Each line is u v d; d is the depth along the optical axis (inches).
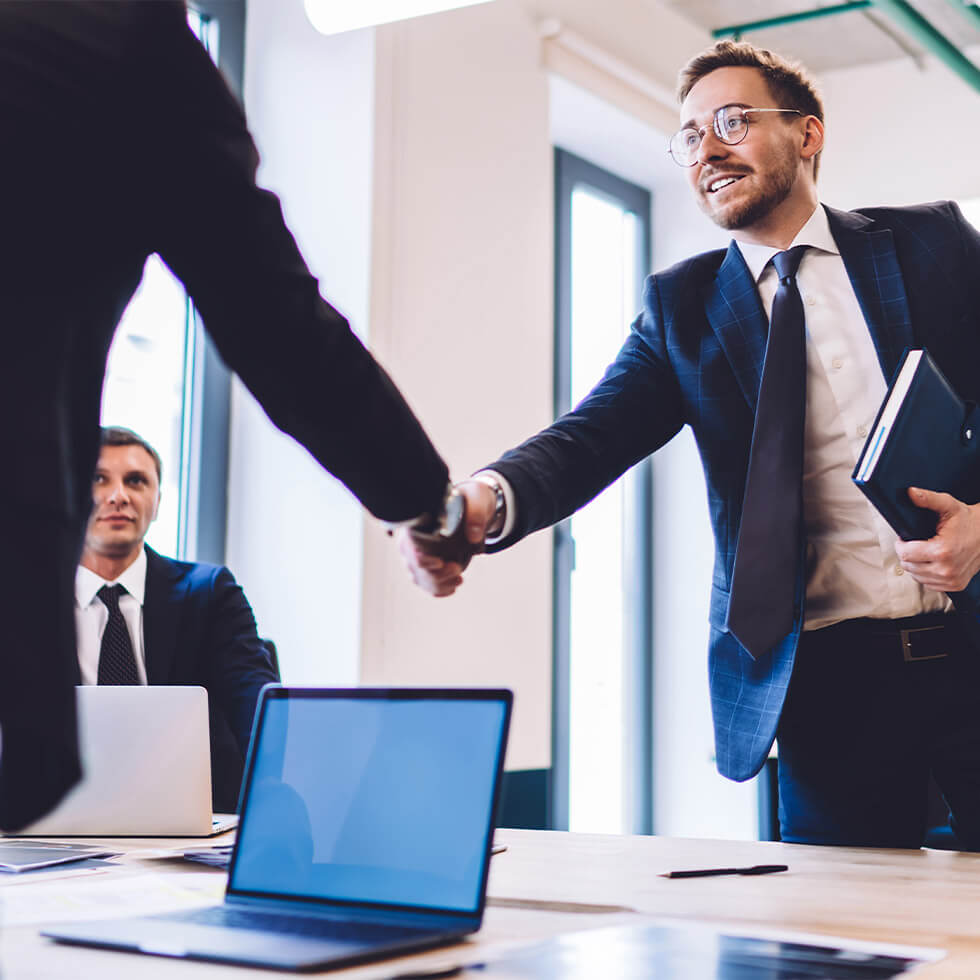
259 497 139.5
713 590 69.2
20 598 33.3
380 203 133.7
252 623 103.3
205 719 61.4
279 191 139.3
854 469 61.6
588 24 164.1
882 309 66.9
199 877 45.4
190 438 140.3
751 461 65.2
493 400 145.6
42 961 29.8
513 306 149.4
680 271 74.1
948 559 58.2
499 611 144.3
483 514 60.6
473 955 30.8
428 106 139.9
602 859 50.6
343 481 46.4
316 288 41.4
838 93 193.6
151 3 36.0
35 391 33.6
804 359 66.1
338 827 37.5
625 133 177.8
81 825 60.2
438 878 35.0
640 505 192.4
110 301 36.5
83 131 34.1
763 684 64.1
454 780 35.9
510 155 150.2
